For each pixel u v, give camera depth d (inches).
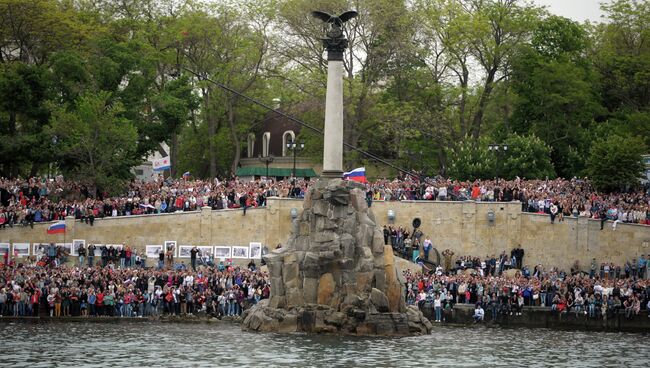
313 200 3563.0
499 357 2933.1
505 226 4650.6
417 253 4542.3
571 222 4569.4
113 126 4869.6
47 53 5708.7
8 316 3823.8
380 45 5772.6
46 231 4515.3
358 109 5733.3
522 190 4773.6
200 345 3043.8
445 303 4065.0
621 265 4525.1
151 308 3932.1
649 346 3309.5
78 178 4800.7
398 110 5718.5
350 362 2731.3
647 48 6505.9
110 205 4613.7
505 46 5851.4
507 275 4439.0
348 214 3538.4
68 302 3870.6
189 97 5570.9
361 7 5733.3
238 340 3179.1
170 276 3993.6
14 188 4719.5
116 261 4443.9
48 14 5561.0
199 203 4690.0
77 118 4854.8
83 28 5689.0
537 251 4616.1
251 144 6624.0
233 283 4040.4
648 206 4601.4
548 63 5812.0
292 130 6446.9
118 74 5354.3
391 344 3157.0
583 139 5782.5
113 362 2679.6
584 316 3988.7
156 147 5472.4
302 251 3535.9
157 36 6043.3
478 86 6117.1
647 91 6269.7
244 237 4638.3
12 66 5339.6
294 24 5812.0
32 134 5172.2
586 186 5032.0
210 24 5940.0
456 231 4685.0
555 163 5812.0
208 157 6510.8
